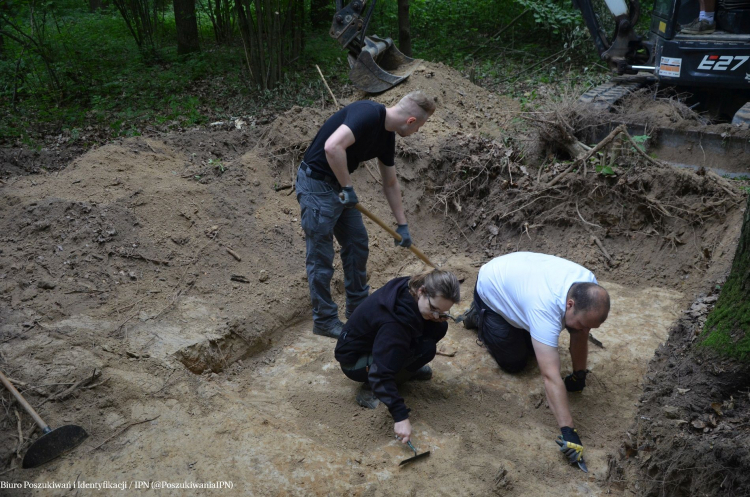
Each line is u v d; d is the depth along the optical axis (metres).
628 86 8.07
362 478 2.96
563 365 3.93
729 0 7.28
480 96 7.61
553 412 3.21
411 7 12.22
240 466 2.94
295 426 3.35
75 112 7.89
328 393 3.67
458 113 6.99
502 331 3.66
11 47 10.66
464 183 5.82
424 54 10.98
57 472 2.83
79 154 6.51
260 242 4.85
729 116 7.77
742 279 3.12
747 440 2.71
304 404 3.56
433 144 6.07
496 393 3.71
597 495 3.00
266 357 4.05
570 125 6.16
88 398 3.22
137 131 7.23
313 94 8.66
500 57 10.88
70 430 2.94
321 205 3.66
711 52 6.99
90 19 14.26
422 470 3.09
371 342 3.29
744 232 3.12
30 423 3.04
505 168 5.79
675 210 5.06
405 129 3.56
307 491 2.84
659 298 4.67
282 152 5.67
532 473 3.12
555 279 3.25
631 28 8.22
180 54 10.90
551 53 10.97
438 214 5.85
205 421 3.20
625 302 4.64
